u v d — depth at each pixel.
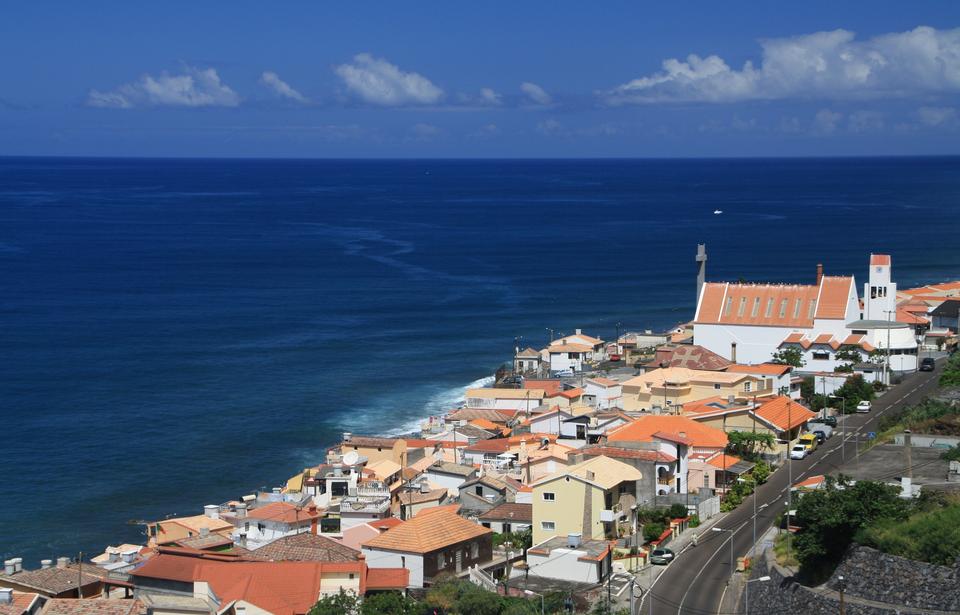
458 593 91.19
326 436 175.50
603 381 173.88
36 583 93.44
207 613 80.94
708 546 106.50
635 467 119.94
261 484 153.12
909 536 85.19
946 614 78.69
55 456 165.75
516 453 141.38
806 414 145.25
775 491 121.38
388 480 132.62
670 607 91.62
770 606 88.44
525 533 114.19
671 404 152.50
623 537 109.31
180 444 171.88
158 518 139.88
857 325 189.88
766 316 196.50
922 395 163.25
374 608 86.25
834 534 89.50
